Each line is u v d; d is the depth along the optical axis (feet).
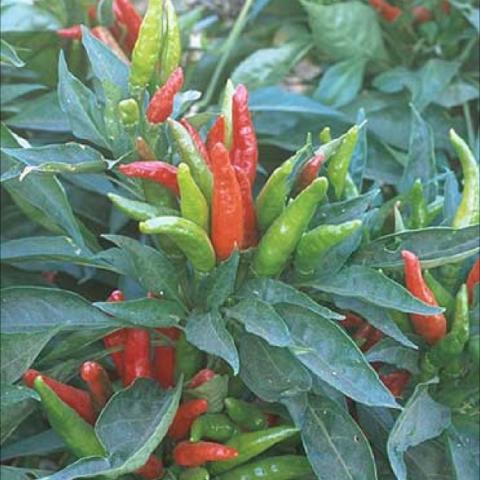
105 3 2.83
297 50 3.24
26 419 2.63
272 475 2.27
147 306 2.18
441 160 3.23
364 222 2.33
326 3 3.25
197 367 2.32
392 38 3.32
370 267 2.28
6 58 2.48
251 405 2.28
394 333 2.21
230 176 2.07
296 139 3.12
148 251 2.19
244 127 2.22
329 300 2.31
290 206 2.11
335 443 2.19
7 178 2.28
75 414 2.18
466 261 2.44
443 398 2.37
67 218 2.42
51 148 2.19
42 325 2.27
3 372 2.26
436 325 2.28
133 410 2.19
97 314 2.27
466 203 2.36
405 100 3.22
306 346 2.13
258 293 2.18
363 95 3.24
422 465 2.33
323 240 2.12
